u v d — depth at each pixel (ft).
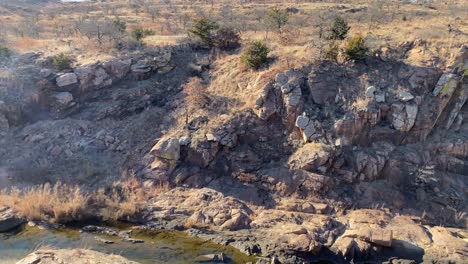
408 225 52.42
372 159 59.98
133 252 48.26
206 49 87.61
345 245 48.60
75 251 45.44
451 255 47.06
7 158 65.77
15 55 79.97
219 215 55.11
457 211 55.52
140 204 58.08
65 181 62.03
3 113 70.49
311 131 62.80
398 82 65.26
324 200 57.31
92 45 86.99
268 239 50.72
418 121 62.08
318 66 69.36
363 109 62.59
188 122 68.39
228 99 71.77
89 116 73.56
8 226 52.11
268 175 60.80
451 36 71.20
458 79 63.52
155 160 64.03
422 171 59.21
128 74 79.61
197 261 46.80
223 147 64.23
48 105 74.28
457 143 61.16
